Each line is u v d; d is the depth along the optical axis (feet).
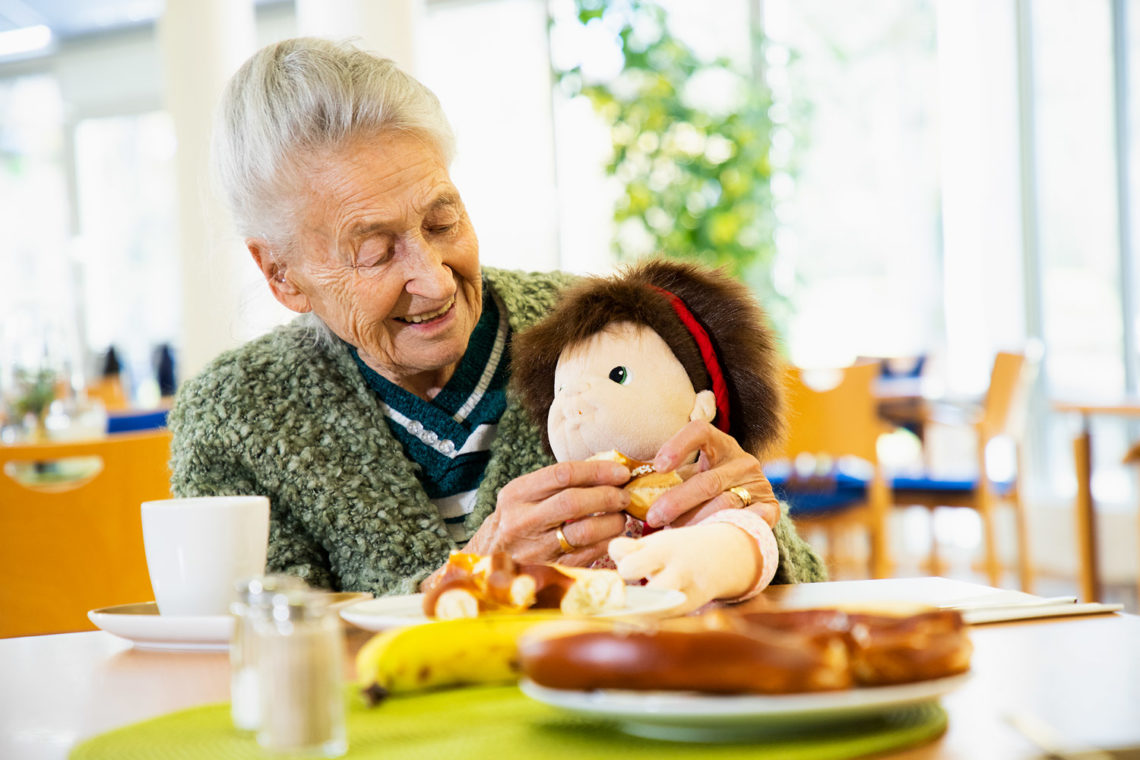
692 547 2.71
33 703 2.25
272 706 1.71
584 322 3.32
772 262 15.56
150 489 5.60
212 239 4.65
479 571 2.40
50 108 23.82
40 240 23.88
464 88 18.21
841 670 1.67
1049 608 2.67
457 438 4.12
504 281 4.43
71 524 5.46
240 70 3.88
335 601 2.94
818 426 10.94
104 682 2.40
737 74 15.47
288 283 4.00
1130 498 14.66
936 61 15.92
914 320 16.17
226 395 4.04
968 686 2.04
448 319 3.89
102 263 23.66
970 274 15.88
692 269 3.62
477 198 17.94
